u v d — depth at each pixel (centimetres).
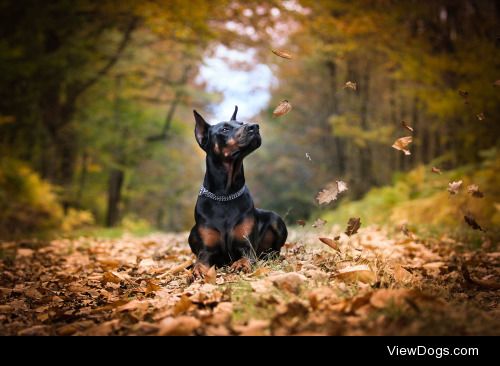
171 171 2930
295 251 587
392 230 1020
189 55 2173
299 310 346
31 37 1661
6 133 1773
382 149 2386
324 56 1798
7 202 1476
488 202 1093
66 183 2042
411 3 1403
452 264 600
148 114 2389
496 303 423
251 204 554
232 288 433
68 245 1023
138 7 1473
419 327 310
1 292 527
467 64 1295
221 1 1432
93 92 2128
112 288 526
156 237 1271
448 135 1616
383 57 1756
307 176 3431
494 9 1377
